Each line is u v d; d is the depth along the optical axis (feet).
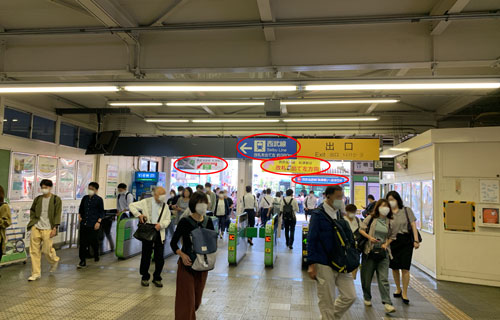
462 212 23.26
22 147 29.01
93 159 39.75
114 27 17.70
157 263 19.95
